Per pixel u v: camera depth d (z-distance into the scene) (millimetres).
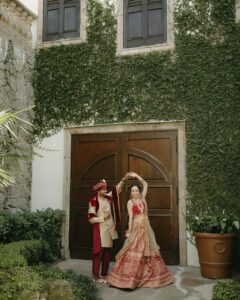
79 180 6629
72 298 3705
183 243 5887
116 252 6223
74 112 6715
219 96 5910
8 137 5535
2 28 6180
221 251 5016
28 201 6754
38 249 5422
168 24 6363
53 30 7137
